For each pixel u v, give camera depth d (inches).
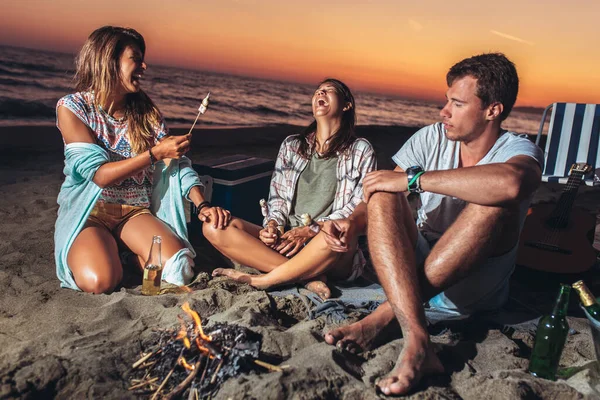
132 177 139.8
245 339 93.5
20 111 516.1
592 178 203.8
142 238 135.5
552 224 156.2
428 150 119.0
